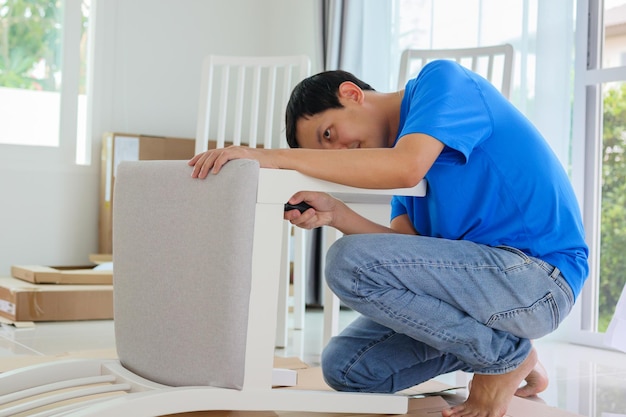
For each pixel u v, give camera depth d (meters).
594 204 2.79
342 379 1.58
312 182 1.29
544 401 1.78
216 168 1.28
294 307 2.85
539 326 1.36
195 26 4.03
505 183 1.36
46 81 3.73
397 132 1.45
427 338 1.36
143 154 3.66
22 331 2.62
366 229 1.53
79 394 1.35
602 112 2.79
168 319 1.36
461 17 3.15
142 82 3.89
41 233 3.66
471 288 1.32
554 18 2.78
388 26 3.45
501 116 1.39
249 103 4.18
